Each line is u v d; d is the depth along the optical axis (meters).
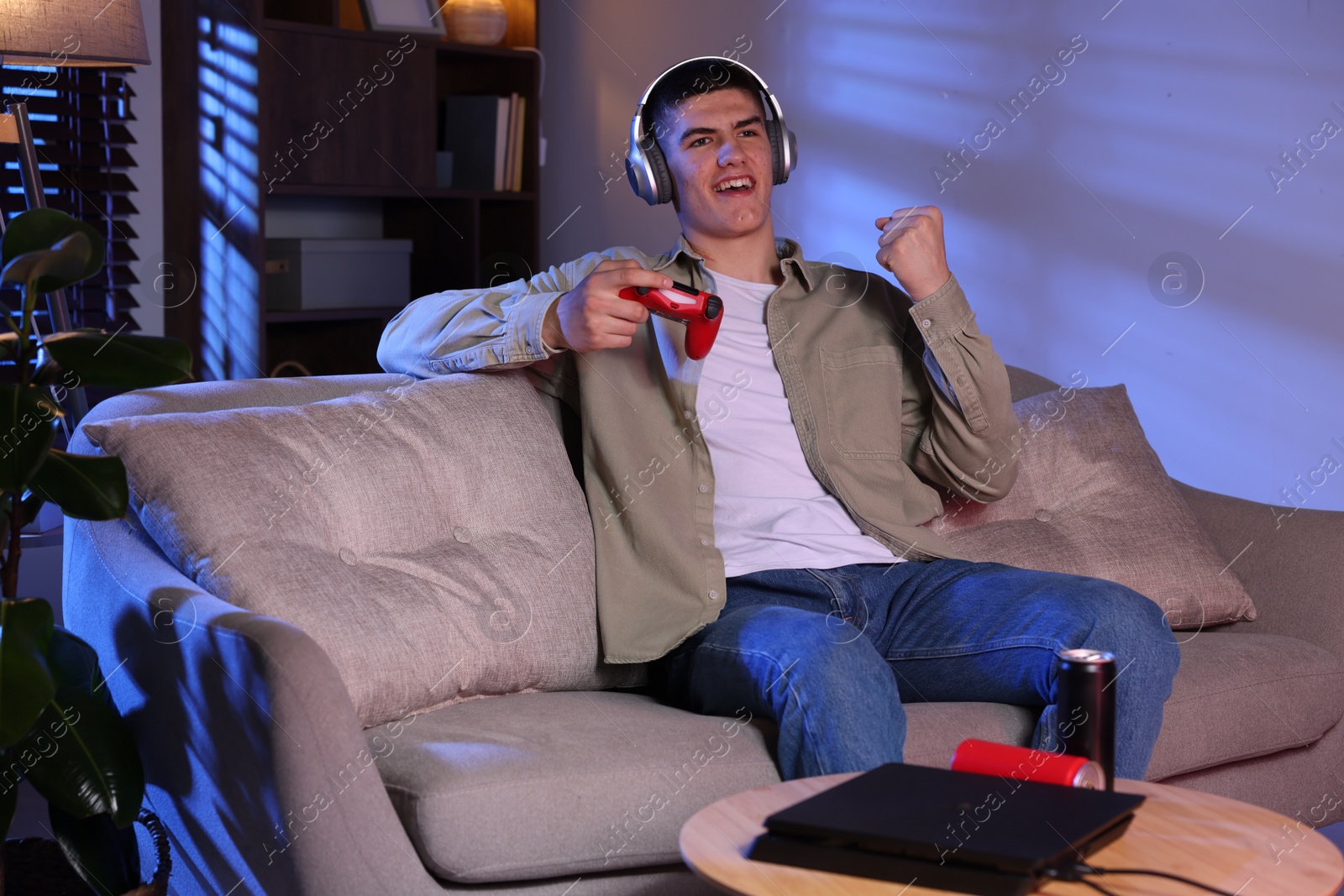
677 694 1.56
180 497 1.44
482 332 1.70
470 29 3.46
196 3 3.05
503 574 1.56
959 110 3.00
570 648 1.58
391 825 1.22
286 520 1.46
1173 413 2.70
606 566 1.63
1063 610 1.48
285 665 1.20
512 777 1.24
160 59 3.12
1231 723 1.66
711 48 3.49
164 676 1.39
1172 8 2.63
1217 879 0.92
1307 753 1.81
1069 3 2.79
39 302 2.71
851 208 3.23
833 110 3.25
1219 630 1.93
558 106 3.88
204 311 3.12
